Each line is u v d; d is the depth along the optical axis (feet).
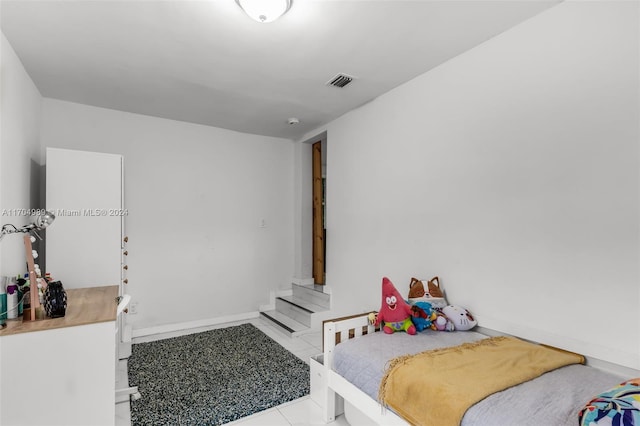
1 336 5.07
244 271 14.80
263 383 8.53
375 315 7.80
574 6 6.04
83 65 8.49
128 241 12.26
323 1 6.01
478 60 7.65
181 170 13.34
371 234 10.86
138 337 12.17
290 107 11.60
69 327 5.48
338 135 12.61
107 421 5.66
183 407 7.38
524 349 6.17
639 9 5.30
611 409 3.53
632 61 5.37
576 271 6.01
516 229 6.93
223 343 11.47
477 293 7.66
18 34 7.04
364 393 6.14
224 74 9.05
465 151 7.95
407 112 9.54
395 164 9.95
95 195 9.50
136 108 11.78
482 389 4.78
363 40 7.38
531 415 4.25
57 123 10.93
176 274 13.19
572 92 6.08
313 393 7.82
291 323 13.23
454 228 8.20
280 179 15.93
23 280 6.31
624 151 5.46
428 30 7.03
